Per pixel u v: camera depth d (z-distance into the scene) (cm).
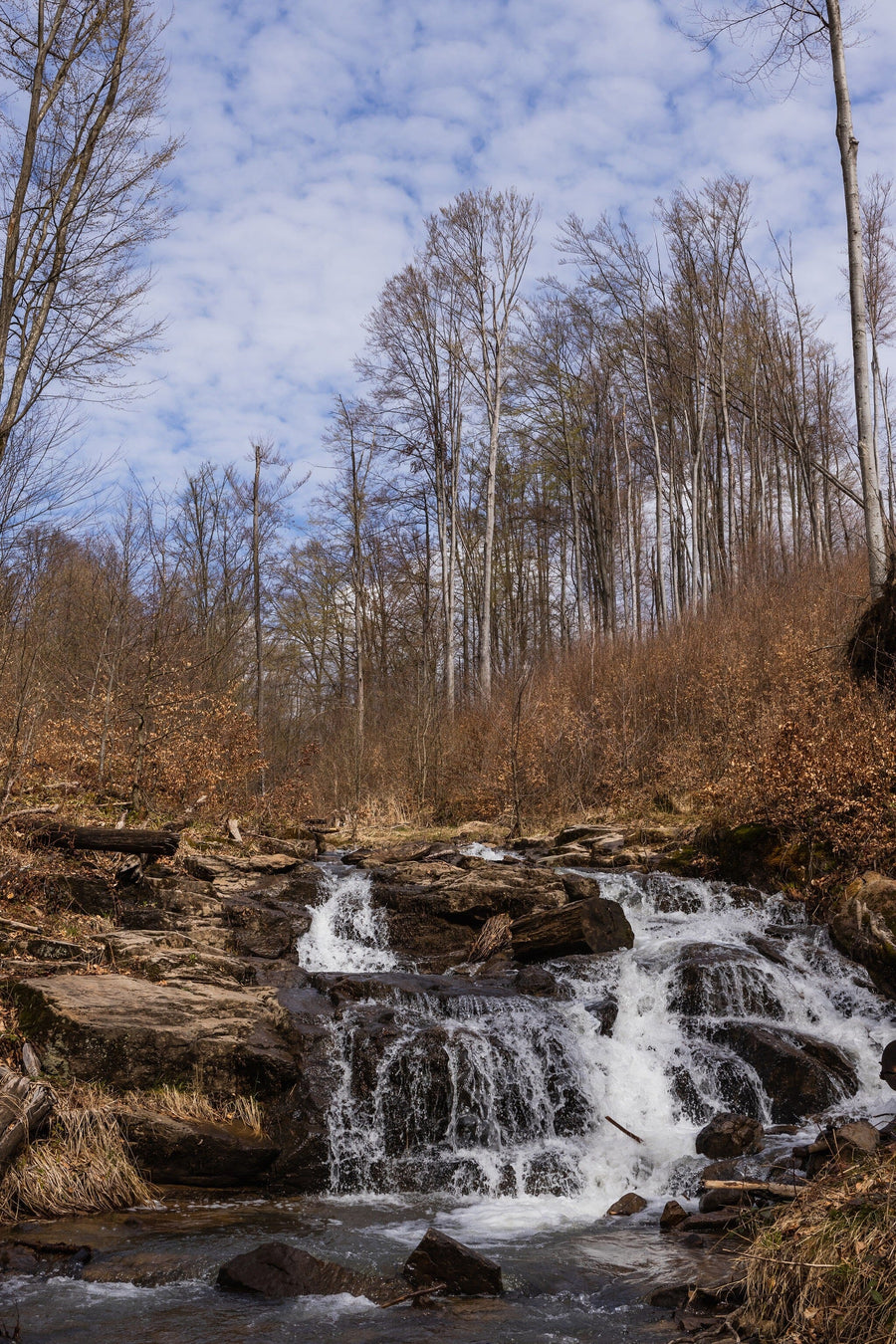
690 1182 656
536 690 2152
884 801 1098
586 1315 472
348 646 3853
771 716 1461
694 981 906
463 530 3631
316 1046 791
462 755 2081
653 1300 481
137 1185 647
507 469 3641
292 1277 508
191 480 2931
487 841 1658
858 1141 578
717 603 2355
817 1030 870
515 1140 757
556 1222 618
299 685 3859
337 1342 446
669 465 3244
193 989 821
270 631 3603
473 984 944
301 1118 733
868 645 1377
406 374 3123
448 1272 510
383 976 946
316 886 1170
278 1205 658
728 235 2873
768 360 2902
